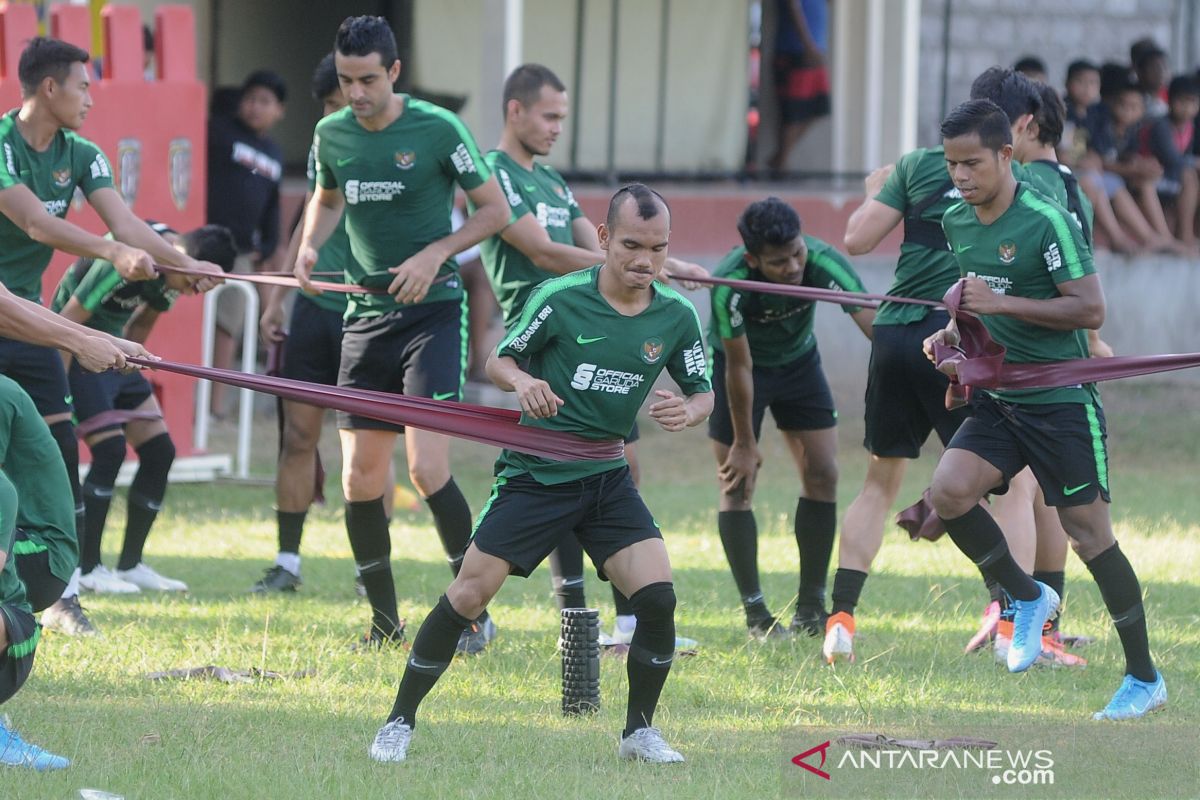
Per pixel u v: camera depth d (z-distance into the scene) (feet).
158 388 124.36
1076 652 77.77
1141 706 64.44
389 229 75.51
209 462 128.06
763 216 76.28
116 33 121.29
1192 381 196.34
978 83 73.51
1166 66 198.08
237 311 150.10
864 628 82.84
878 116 198.18
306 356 89.35
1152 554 106.11
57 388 77.82
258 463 140.97
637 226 54.75
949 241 67.31
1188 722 63.31
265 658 71.20
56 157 78.02
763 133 200.13
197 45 181.68
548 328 56.59
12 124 76.13
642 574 56.70
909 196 76.69
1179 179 195.11
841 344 186.91
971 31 213.05
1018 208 64.49
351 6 192.03
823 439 82.28
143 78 122.62
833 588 76.48
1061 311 63.36
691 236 185.98
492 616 84.23
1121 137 193.47
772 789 53.11
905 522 73.00
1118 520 120.78
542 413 55.01
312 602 87.51
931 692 68.08
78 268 87.76
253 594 90.17
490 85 167.73
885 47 197.57
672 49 191.62
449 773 54.49
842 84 199.93
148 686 65.92
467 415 58.39
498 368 56.54
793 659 75.05
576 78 186.09
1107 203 190.90
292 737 58.65
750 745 59.11
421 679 57.11
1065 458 65.41
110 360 59.93
